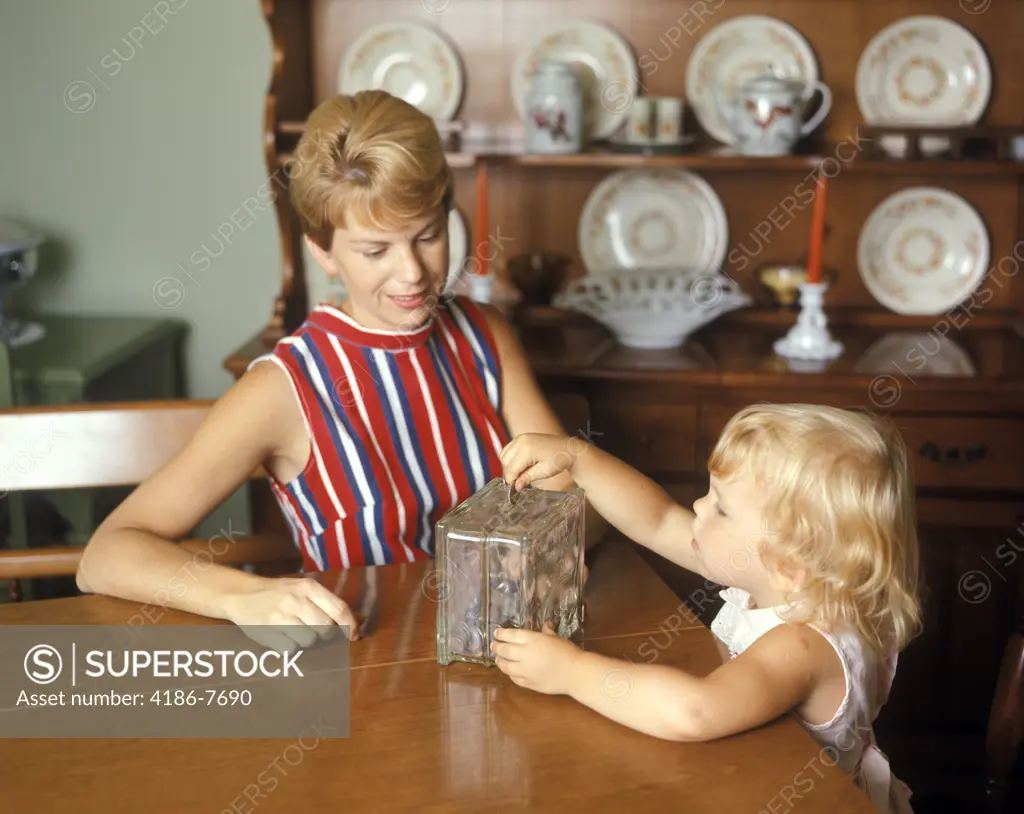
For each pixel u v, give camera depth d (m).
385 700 0.93
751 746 0.87
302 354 1.31
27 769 0.83
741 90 2.05
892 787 1.12
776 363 1.98
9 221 2.17
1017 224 2.26
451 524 0.97
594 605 1.12
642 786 0.81
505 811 0.78
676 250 2.28
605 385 1.94
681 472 1.98
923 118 2.21
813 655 0.96
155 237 2.35
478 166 2.04
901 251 2.27
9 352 1.86
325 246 1.24
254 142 2.30
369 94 1.20
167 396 2.36
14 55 2.27
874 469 1.01
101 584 1.14
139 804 0.79
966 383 1.87
